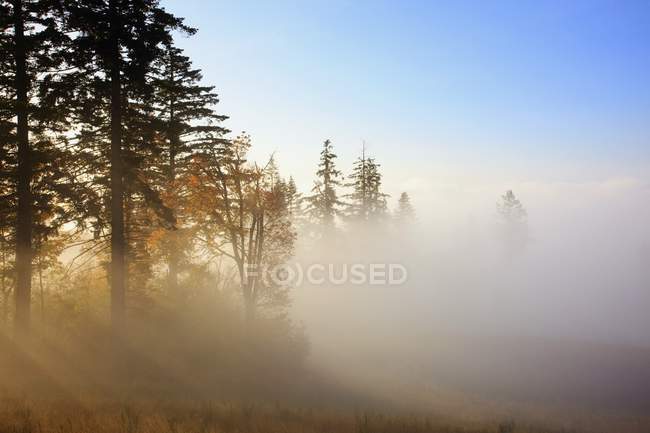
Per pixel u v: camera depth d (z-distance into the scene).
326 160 49.00
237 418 11.72
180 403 13.62
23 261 17.72
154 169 26.14
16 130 17.84
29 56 17.47
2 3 17.08
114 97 18.72
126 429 9.39
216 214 25.69
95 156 19.36
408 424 13.34
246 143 26.16
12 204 18.53
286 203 27.64
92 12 17.44
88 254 24.66
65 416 10.34
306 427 11.27
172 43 19.19
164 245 25.92
